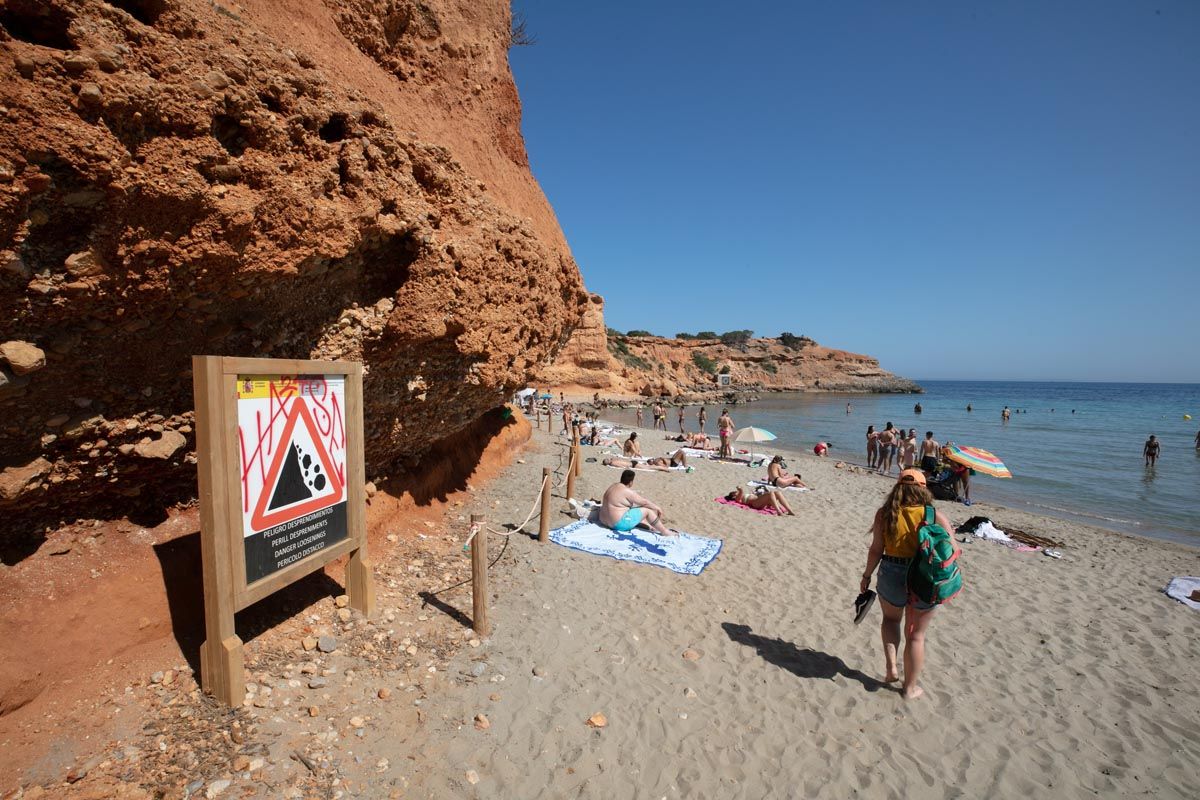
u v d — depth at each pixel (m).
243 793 2.92
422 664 4.35
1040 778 3.76
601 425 27.03
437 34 7.51
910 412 55.44
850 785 3.60
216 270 3.45
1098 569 8.29
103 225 2.92
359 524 4.60
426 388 6.07
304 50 4.59
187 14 3.32
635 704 4.23
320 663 4.04
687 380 80.81
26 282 2.75
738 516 10.16
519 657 4.67
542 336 8.83
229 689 3.36
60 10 2.68
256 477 3.56
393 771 3.29
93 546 3.70
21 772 2.70
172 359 3.70
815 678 4.77
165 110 3.01
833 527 9.74
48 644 3.16
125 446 3.60
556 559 7.02
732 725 4.10
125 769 2.87
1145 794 3.66
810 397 85.06
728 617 5.83
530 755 3.60
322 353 4.66
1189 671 5.24
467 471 10.17
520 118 10.27
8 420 3.01
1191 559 9.36
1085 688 4.88
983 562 8.34
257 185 3.58
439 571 6.06
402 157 4.95
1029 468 21.16
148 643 3.59
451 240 5.50
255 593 3.56
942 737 4.11
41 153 2.57
